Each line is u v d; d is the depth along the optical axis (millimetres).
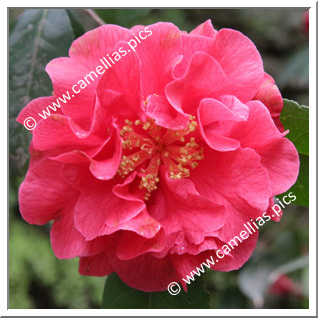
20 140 365
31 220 316
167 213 325
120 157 306
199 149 324
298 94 763
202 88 312
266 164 315
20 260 612
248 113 305
